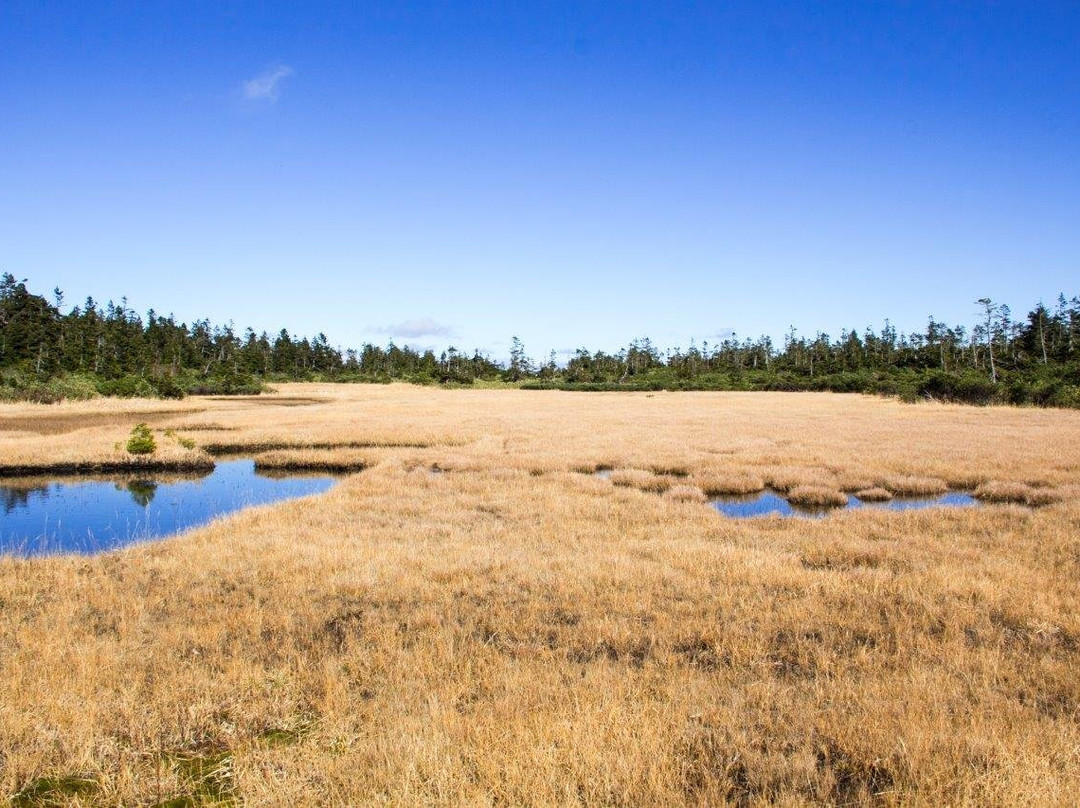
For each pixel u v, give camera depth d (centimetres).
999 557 1166
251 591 1016
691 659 768
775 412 4894
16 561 1182
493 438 3131
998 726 568
